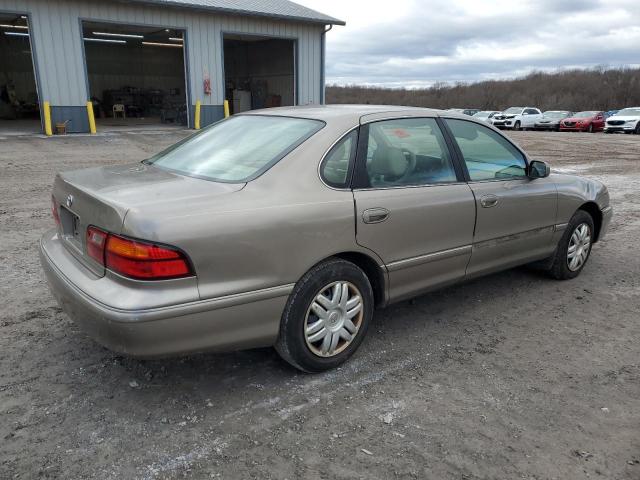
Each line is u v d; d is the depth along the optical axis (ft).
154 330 8.16
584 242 16.21
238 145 11.05
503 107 209.46
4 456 7.98
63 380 10.07
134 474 7.70
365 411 9.36
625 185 35.29
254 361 10.98
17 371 10.31
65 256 10.09
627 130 90.94
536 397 9.92
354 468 7.93
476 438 8.69
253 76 91.30
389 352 11.53
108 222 8.50
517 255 14.07
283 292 9.43
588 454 8.37
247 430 8.77
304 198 9.63
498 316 13.53
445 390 10.08
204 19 63.57
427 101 222.28
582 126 98.73
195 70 64.59
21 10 51.85
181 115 72.84
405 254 11.21
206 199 8.88
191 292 8.40
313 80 74.69
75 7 54.85
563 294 15.12
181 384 10.07
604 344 12.15
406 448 8.41
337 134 10.55
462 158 12.60
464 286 15.58
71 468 7.79
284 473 7.80
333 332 10.37
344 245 10.08
